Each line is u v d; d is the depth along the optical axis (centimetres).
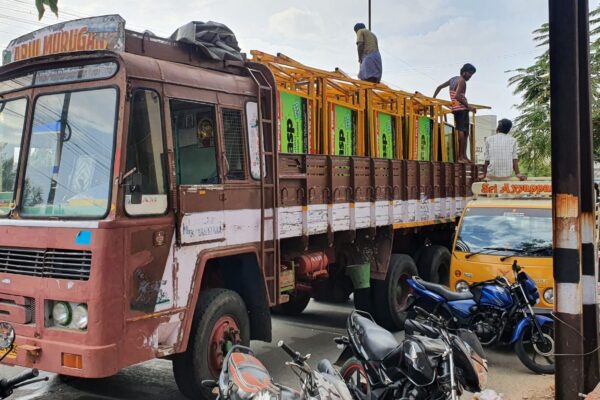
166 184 475
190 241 494
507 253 775
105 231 417
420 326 495
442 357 442
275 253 601
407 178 884
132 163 446
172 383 598
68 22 484
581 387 487
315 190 673
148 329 451
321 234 709
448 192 1048
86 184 443
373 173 789
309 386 342
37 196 464
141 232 446
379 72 1018
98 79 453
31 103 483
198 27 572
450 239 1090
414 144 982
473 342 482
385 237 839
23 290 442
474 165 1166
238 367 360
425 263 981
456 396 420
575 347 485
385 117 899
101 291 413
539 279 729
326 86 767
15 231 455
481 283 687
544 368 649
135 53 491
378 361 483
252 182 577
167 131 478
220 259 580
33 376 421
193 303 496
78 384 590
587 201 563
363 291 857
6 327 449
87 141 451
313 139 735
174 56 529
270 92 605
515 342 655
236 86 567
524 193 862
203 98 523
